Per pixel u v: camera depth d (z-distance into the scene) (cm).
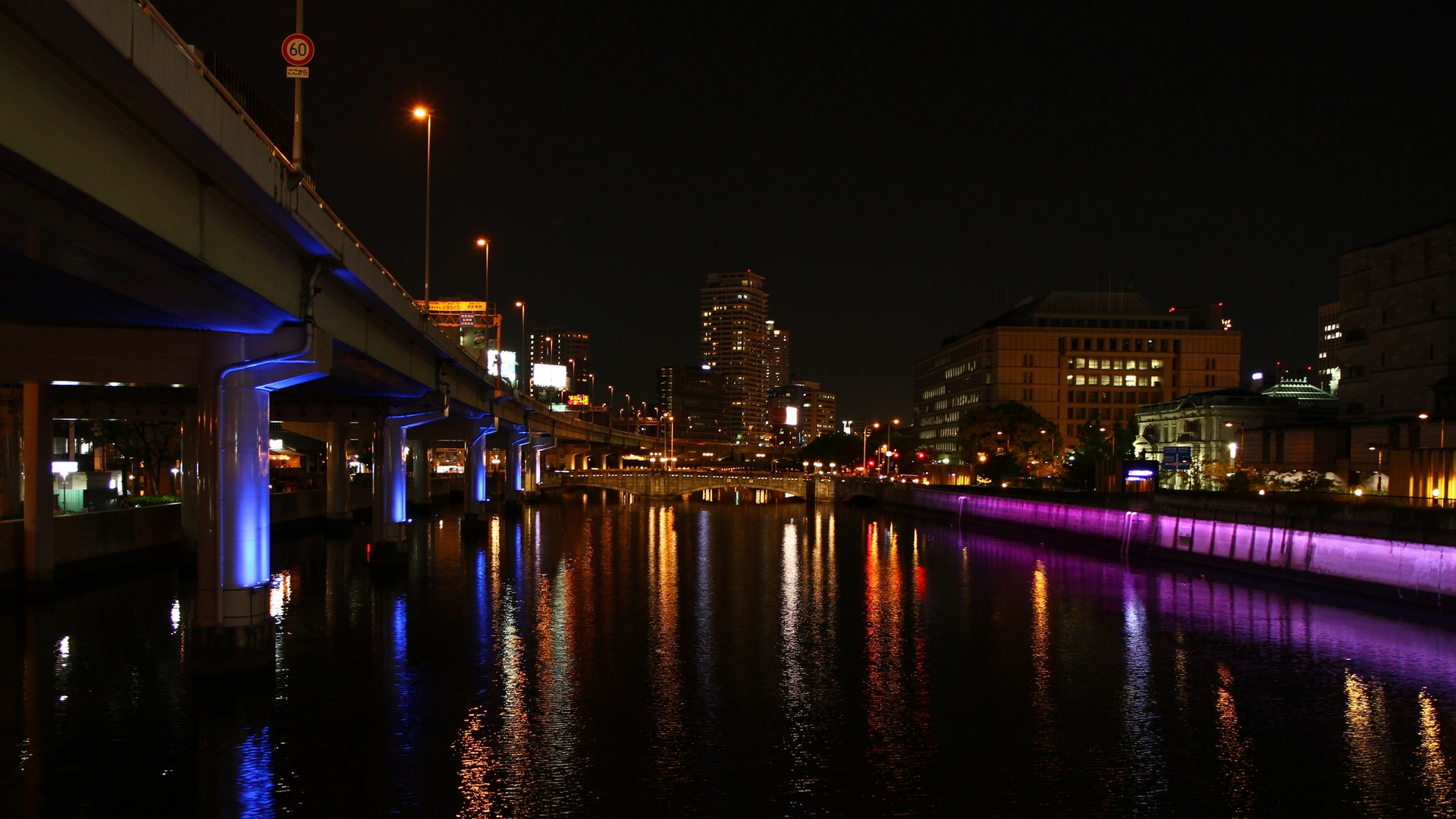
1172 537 7581
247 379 3294
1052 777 2688
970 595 5969
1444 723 3206
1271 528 6431
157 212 2012
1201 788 2616
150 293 2506
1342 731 3120
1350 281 13638
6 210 1667
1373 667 3966
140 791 2527
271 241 2856
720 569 7275
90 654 3928
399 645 4303
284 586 6100
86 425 8769
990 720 3222
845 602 5675
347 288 3803
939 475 19650
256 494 3328
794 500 19988
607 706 3353
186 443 6284
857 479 17288
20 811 2394
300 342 3206
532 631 4669
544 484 18550
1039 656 4191
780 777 2672
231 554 3288
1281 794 2578
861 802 2500
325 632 4594
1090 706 3400
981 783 2642
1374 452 11475
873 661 4091
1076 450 13738
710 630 4747
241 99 2492
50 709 3197
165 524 6712
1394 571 5362
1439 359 11719
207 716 3147
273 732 3012
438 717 3200
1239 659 4125
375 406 6769
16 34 1427
